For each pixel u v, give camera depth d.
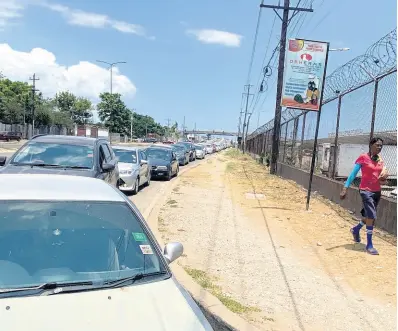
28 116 83.00
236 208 13.07
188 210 12.09
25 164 8.70
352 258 7.88
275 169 26.64
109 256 3.47
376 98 11.73
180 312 2.98
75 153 9.22
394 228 9.78
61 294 3.02
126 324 2.76
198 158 48.28
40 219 3.60
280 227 10.51
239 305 5.50
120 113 118.12
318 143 19.16
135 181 15.18
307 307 5.69
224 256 7.73
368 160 8.17
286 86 13.13
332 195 14.86
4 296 2.94
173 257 3.83
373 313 5.61
